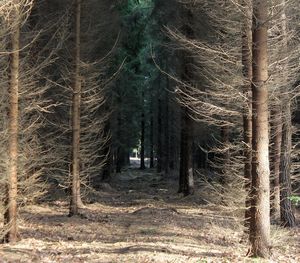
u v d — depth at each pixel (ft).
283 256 32.83
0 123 36.99
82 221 49.57
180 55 70.49
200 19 50.37
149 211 57.11
